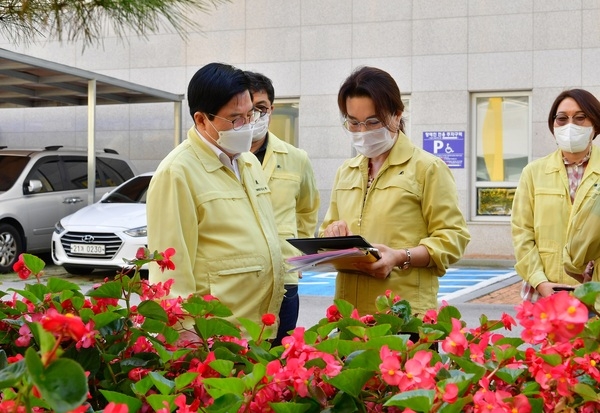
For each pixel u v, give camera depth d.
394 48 17.31
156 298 2.75
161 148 19.16
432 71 17.09
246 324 2.52
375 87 3.84
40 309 2.75
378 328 2.40
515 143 16.88
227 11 18.31
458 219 3.98
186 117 18.88
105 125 19.53
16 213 14.59
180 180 3.39
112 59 19.09
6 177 15.05
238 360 2.49
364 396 2.18
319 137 17.80
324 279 14.12
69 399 1.48
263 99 4.83
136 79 18.98
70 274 13.79
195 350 2.58
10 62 14.02
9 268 14.43
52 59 19.38
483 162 17.08
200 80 3.50
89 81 15.77
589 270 4.07
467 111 16.92
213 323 2.55
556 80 16.48
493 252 16.81
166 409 1.96
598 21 16.27
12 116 20.05
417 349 2.27
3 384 1.67
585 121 4.67
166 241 3.33
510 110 16.91
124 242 12.82
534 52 16.58
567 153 4.80
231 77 3.48
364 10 17.48
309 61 17.84
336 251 3.58
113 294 2.71
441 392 1.86
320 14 17.77
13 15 4.14
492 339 2.49
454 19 16.94
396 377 2.00
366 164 4.12
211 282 3.45
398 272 3.92
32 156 15.52
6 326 2.74
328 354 2.20
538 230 4.79
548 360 2.09
